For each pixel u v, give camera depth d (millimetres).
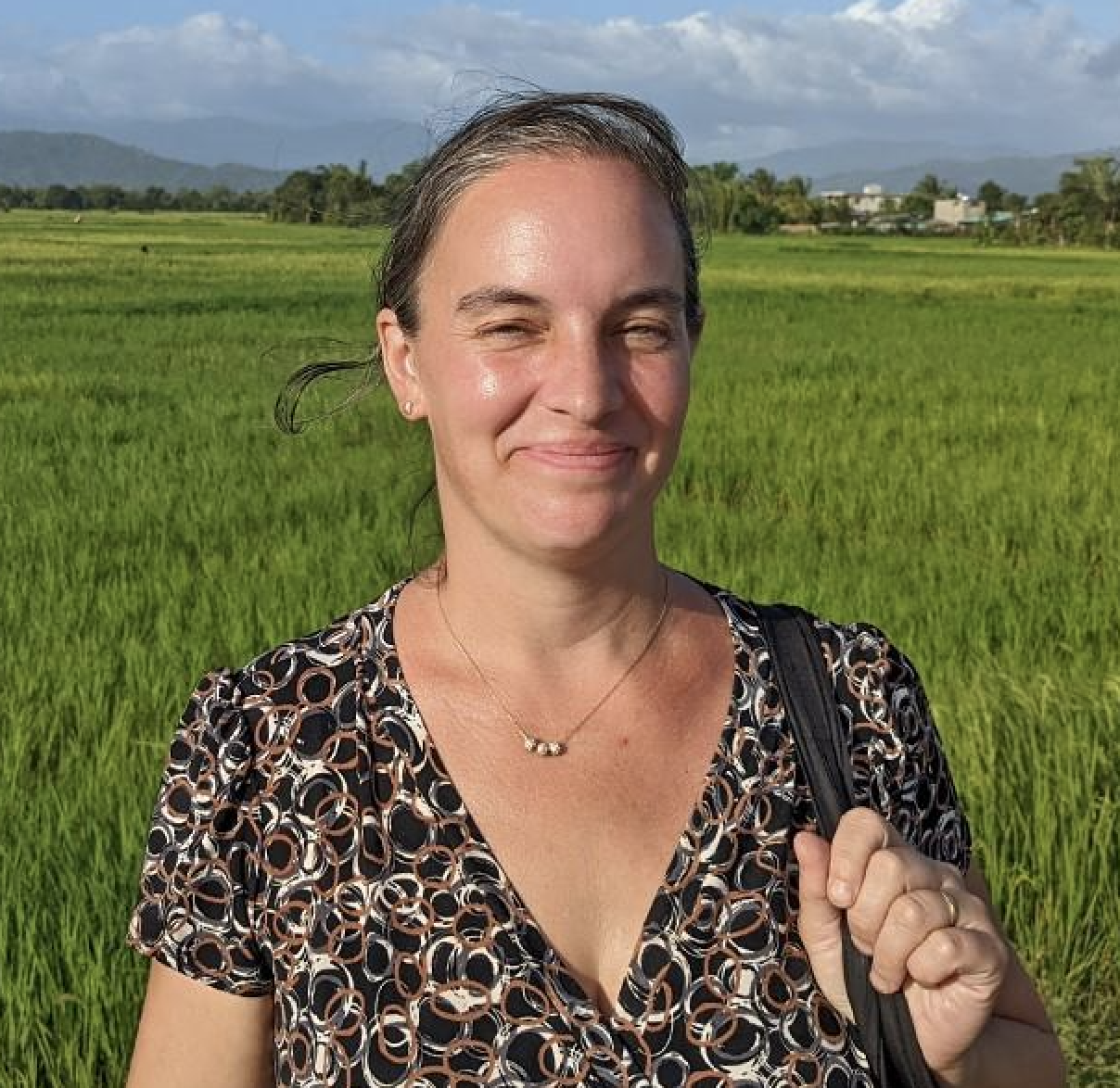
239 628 6305
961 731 4902
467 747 1547
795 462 11203
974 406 14703
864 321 28062
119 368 18281
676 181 1572
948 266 59250
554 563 1528
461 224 1513
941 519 9375
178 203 185375
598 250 1474
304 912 1505
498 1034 1451
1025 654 6199
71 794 4668
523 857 1511
